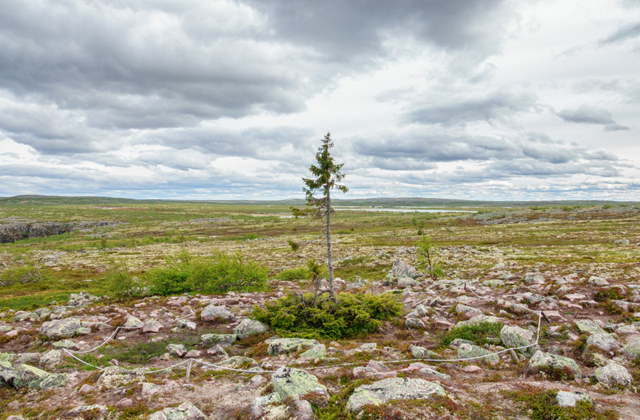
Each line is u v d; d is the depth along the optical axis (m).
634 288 16.81
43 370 9.67
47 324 14.66
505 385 7.52
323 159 16.28
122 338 14.45
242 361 10.74
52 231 173.50
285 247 90.44
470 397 6.86
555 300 16.03
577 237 78.69
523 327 12.62
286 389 7.16
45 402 7.70
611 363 7.96
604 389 7.24
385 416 5.87
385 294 17.62
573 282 19.42
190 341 14.32
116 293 27.94
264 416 6.38
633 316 12.64
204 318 17.42
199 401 7.44
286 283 34.94
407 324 14.77
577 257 42.72
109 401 7.57
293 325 15.29
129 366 11.22
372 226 155.75
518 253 55.56
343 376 8.23
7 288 44.78
